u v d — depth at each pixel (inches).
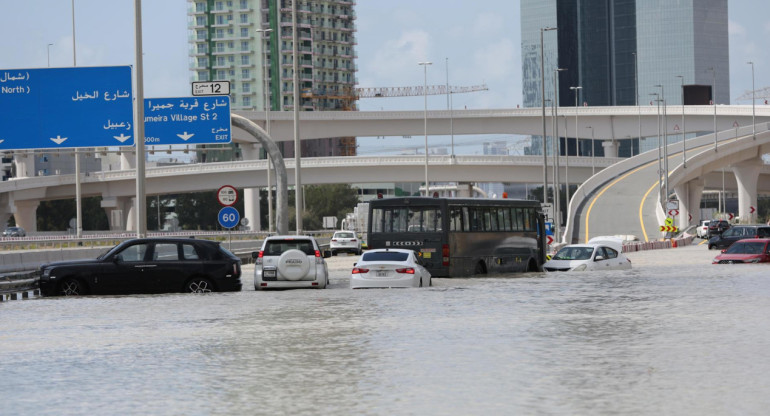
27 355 1100.5
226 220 2765.7
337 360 1012.5
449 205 2475.4
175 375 928.3
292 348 1114.7
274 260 2058.3
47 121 2741.1
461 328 1299.2
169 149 2989.7
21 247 4972.9
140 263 1971.0
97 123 2743.6
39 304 1780.3
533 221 2878.9
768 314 1459.2
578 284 2204.7
